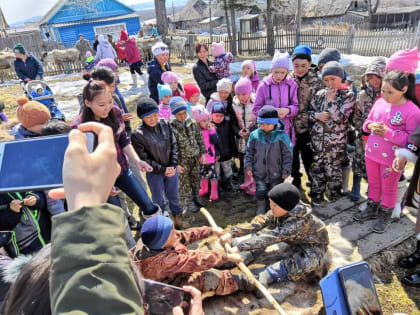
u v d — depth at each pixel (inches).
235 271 113.5
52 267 22.7
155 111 118.6
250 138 144.3
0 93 432.1
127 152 117.5
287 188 98.8
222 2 632.4
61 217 23.4
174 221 142.1
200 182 165.5
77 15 1072.2
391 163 117.1
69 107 350.0
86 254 22.3
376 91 131.2
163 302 51.4
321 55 148.5
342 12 1368.1
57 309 21.3
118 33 1119.6
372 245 120.8
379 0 1369.3
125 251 24.1
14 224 88.7
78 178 24.7
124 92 395.9
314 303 99.7
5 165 44.6
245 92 154.3
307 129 154.0
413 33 512.4
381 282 107.2
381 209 127.1
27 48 724.7
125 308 22.2
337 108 135.6
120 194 137.2
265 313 97.3
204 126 150.3
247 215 148.9
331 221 136.4
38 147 43.9
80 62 585.6
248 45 649.0
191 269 88.1
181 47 592.7
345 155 147.9
